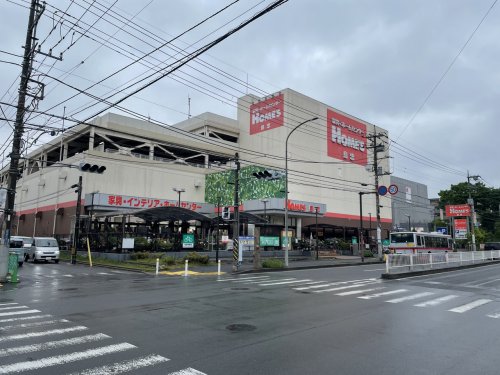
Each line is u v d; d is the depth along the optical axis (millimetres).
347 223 60594
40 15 17297
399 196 79938
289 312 9961
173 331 7738
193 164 55188
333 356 6180
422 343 7047
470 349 6688
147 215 31172
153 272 22828
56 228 44625
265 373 5359
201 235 39875
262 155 48594
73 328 7965
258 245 25828
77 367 5535
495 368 5695
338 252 45781
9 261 17406
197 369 5484
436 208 91250
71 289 14742
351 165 62781
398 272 21469
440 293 14328
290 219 49219
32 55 17516
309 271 25125
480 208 76812
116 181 43438
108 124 45406
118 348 6492
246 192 47438
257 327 8164
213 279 19281
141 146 49562
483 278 20797
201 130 56812
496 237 73500
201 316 9328
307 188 54688
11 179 17531
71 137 48250
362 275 21969
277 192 44562
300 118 55125
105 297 12547
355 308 10711
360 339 7266
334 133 60625
